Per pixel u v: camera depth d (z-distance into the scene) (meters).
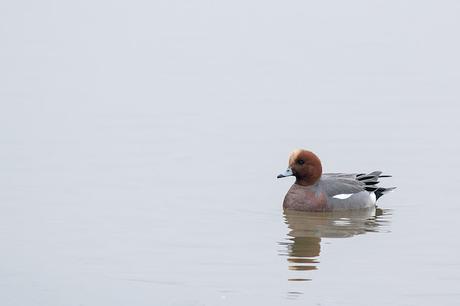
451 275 14.41
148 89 31.97
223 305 13.11
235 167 22.00
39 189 19.92
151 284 14.02
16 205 18.69
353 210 19.20
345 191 19.30
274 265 14.98
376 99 29.66
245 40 41.66
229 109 28.56
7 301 13.25
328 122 26.50
